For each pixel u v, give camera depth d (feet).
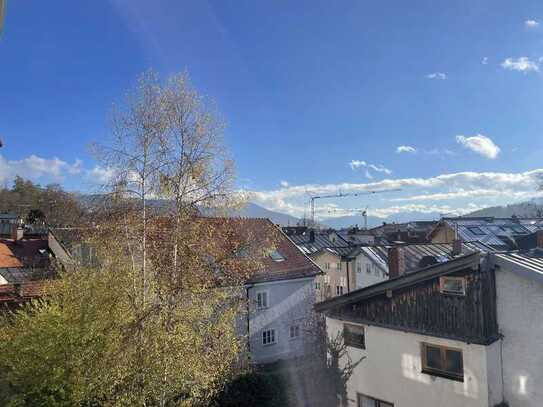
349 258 139.54
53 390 47.75
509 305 43.06
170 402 54.54
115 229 56.54
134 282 55.16
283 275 93.40
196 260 59.57
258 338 88.33
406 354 49.06
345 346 55.88
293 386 70.13
